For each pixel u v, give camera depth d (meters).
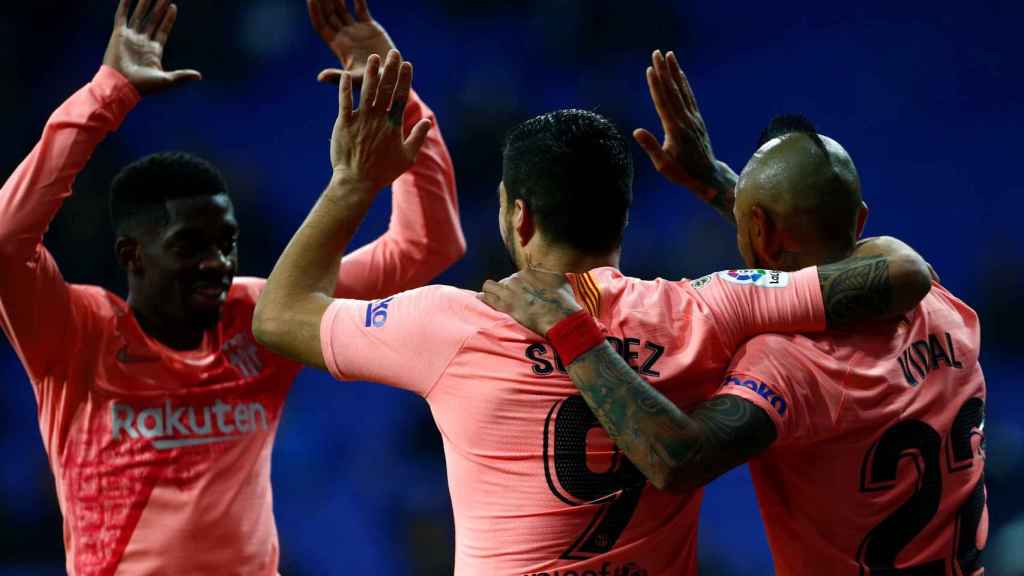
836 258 8.41
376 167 8.77
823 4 44.31
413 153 8.96
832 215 8.30
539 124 8.22
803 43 43.88
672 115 10.13
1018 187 40.06
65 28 41.69
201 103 42.09
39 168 10.12
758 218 8.46
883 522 8.23
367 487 32.22
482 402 7.84
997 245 38.47
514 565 7.84
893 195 40.88
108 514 10.76
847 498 8.18
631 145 40.16
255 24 43.66
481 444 7.90
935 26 42.97
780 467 8.35
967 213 40.00
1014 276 36.22
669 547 8.09
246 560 10.99
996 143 40.81
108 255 34.69
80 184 35.75
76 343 10.65
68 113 10.24
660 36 43.22
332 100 43.50
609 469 7.83
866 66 43.06
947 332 8.68
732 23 44.97
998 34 42.34
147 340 10.95
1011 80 41.56
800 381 7.92
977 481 8.62
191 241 10.88
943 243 39.81
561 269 8.20
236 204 38.53
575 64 42.62
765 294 8.12
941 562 8.39
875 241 8.42
